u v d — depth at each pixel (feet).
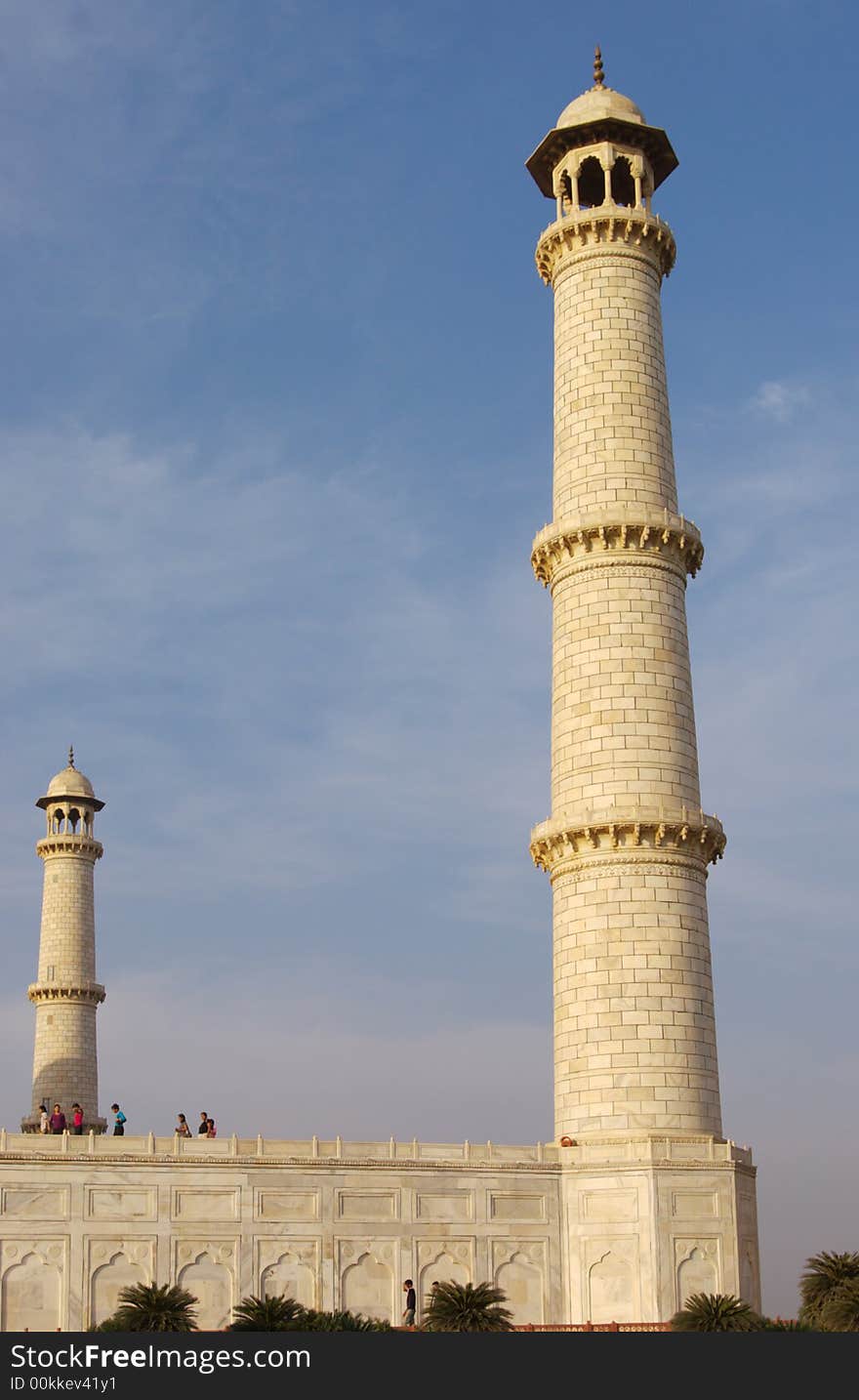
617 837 224.33
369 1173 209.26
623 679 231.09
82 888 418.51
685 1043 219.20
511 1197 214.69
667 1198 210.18
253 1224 202.59
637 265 251.19
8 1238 192.95
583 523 236.02
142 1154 200.23
